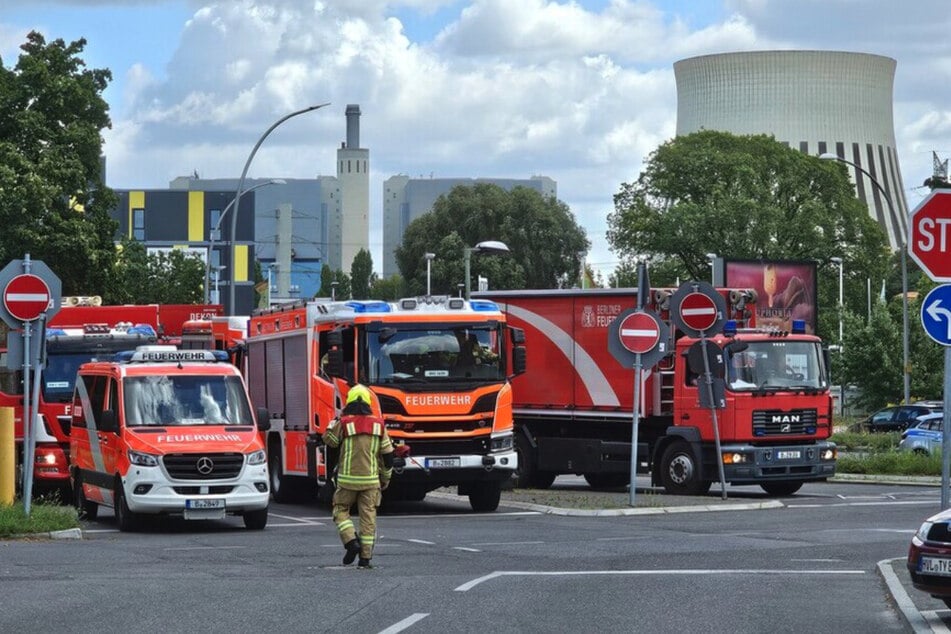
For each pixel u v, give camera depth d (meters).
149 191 151.25
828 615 14.82
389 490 30.73
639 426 36.16
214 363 28.58
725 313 31.91
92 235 64.94
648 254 104.56
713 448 33.66
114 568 19.58
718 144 107.62
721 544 22.78
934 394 76.50
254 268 152.50
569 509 29.97
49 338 34.97
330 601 15.77
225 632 13.55
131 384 27.36
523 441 38.03
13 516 25.19
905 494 35.69
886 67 148.38
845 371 78.25
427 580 17.83
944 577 13.99
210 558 21.16
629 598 16.09
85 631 13.63
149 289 104.44
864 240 101.75
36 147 65.12
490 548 22.34
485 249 76.25
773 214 97.88
